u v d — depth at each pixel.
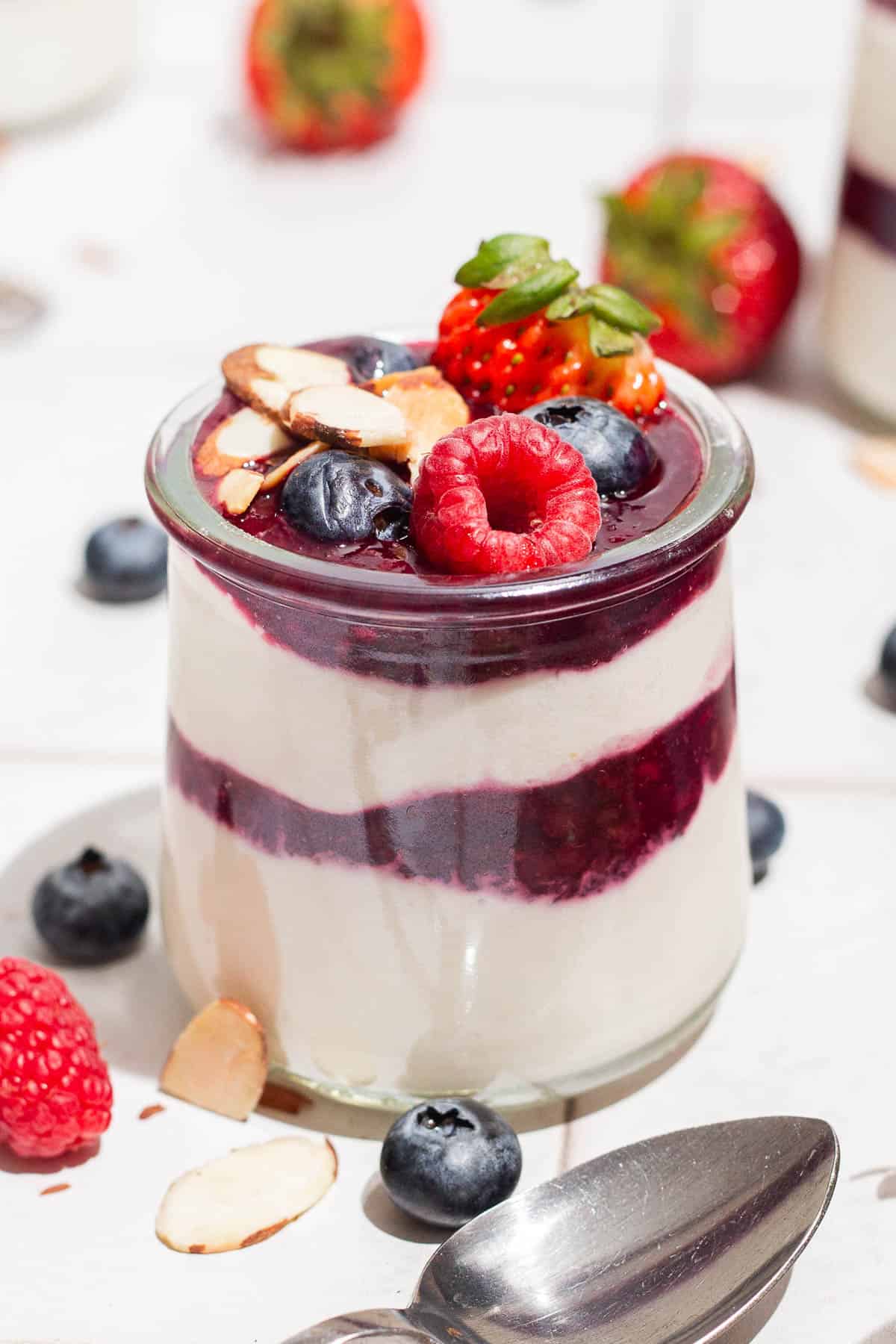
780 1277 0.38
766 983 0.43
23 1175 0.40
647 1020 0.41
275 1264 0.39
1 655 0.51
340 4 0.78
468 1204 0.39
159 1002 0.43
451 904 0.39
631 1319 0.38
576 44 0.93
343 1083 0.41
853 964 0.44
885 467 0.57
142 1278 0.39
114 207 0.76
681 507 0.39
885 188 0.56
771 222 0.61
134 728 0.49
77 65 0.82
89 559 0.53
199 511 0.39
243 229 0.74
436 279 0.70
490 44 0.94
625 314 0.41
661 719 0.39
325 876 0.39
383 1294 0.39
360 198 0.78
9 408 0.60
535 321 0.41
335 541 0.39
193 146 0.82
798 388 0.63
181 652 0.40
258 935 0.40
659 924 0.40
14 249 0.72
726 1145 0.39
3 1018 0.40
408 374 0.41
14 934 0.44
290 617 0.38
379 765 0.38
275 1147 0.40
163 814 0.42
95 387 0.62
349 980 0.40
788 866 0.45
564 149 0.82
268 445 0.40
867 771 0.48
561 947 0.39
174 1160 0.41
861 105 0.56
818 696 0.50
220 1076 0.41
